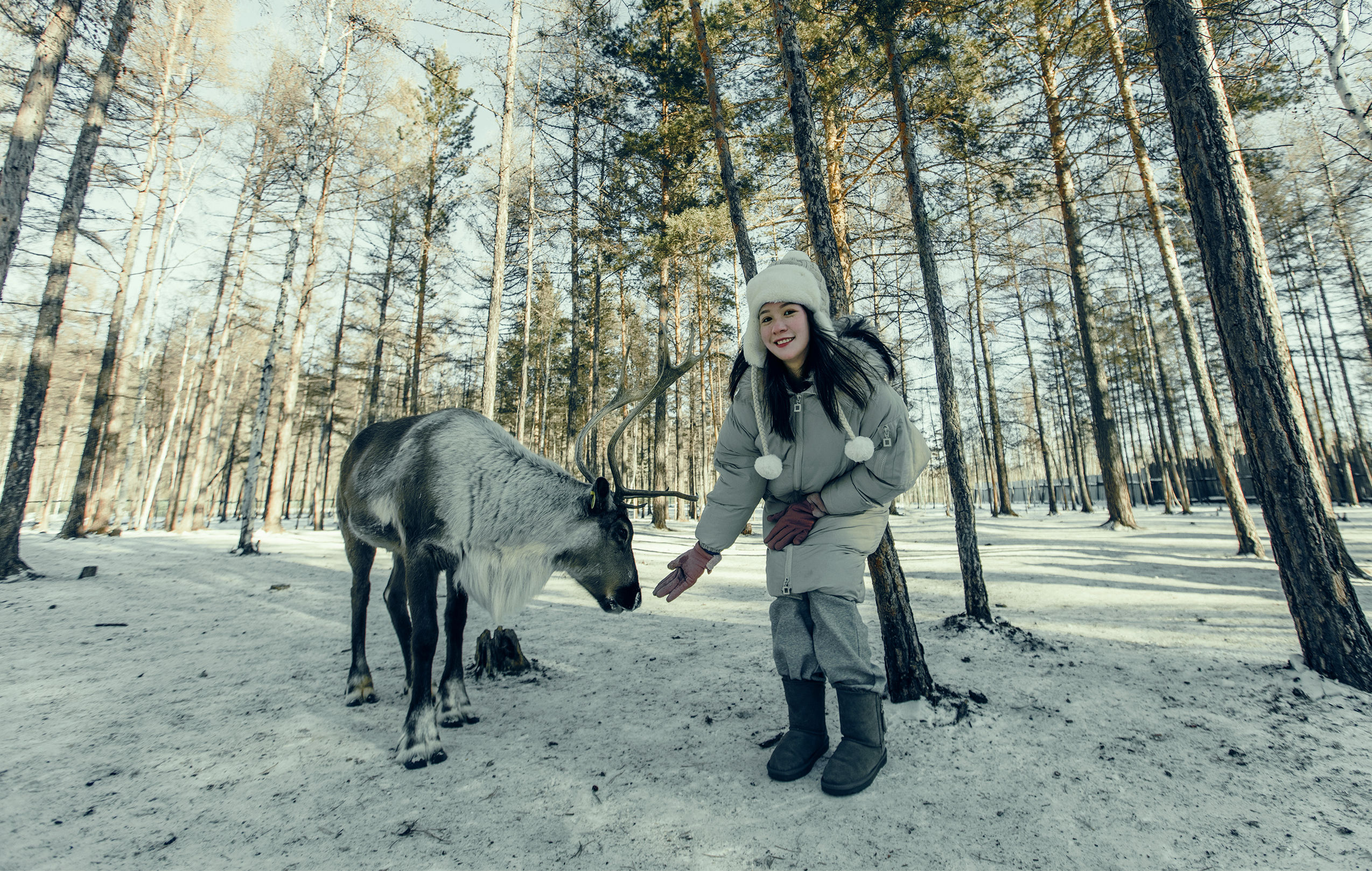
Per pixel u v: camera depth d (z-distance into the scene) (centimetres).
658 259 1307
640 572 923
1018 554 1029
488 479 290
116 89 1058
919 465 218
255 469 1162
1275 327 336
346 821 204
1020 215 817
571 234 1419
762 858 178
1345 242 1634
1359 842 176
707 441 2636
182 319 2686
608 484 296
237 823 203
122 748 265
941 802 208
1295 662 328
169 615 573
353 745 270
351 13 1142
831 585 221
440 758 251
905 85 656
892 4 520
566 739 273
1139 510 2653
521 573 303
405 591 346
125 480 2795
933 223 732
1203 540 1151
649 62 1161
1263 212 1209
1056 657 382
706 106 1066
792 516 226
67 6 772
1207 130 351
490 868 176
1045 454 2464
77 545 1204
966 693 306
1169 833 186
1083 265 1427
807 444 222
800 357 216
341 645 465
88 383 2914
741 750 255
